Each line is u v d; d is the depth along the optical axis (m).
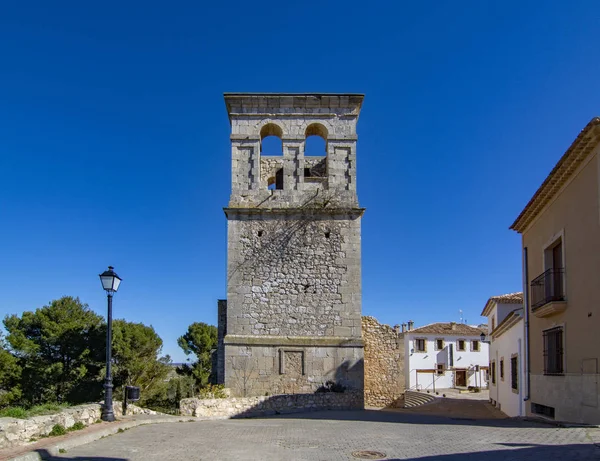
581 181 16.31
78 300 42.59
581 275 16.27
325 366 23.84
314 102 25.86
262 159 27.00
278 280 24.53
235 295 24.39
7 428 10.94
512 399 25.75
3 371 35.88
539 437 13.02
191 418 18.47
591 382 15.45
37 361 38.62
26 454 9.94
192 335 58.25
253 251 24.73
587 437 12.70
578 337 16.44
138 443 12.54
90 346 40.03
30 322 40.31
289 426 16.20
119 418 16.45
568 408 17.19
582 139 15.18
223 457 10.84
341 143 25.70
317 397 22.72
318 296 24.47
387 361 29.42
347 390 23.64
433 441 12.78
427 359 61.34
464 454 10.78
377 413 21.92
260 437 13.65
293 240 24.88
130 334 42.28
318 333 24.19
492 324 35.31
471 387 57.16
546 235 19.75
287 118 25.84
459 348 62.84
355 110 25.94
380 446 12.13
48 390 37.59
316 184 25.50
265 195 25.16
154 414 18.52
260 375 23.72
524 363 22.19
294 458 10.72
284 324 24.22
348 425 16.58
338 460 10.48
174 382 48.91
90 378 39.44
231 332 24.11
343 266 24.70
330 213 25.03
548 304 18.00
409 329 64.69
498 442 12.36
